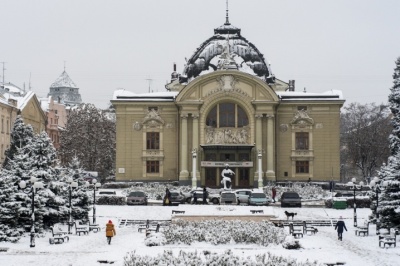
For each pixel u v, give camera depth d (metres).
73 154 116.31
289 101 104.00
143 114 105.31
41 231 56.03
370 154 124.12
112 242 53.03
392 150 87.56
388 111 141.12
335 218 70.06
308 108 104.50
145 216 71.44
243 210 64.06
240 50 112.06
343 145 147.88
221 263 36.59
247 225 53.00
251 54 111.88
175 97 102.81
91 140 117.44
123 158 105.12
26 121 113.50
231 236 50.28
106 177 120.19
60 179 60.75
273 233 50.72
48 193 56.09
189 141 102.69
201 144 102.50
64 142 118.25
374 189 62.41
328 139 104.12
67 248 49.38
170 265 36.44
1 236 52.19
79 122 118.44
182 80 111.44
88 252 47.12
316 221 66.81
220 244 49.91
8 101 105.56
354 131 128.62
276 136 104.50
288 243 48.28
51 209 57.12
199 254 43.06
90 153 117.12
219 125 103.19
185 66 112.69
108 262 42.12
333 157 104.06
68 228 58.81
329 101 103.69
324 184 101.44
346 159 143.88
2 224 52.91
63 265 41.28
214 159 103.12
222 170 102.31
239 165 101.44
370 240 54.62
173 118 105.19
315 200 88.69
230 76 102.25
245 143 102.38
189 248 47.94
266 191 91.94
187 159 102.38
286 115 104.69
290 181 104.06
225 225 53.41
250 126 102.44
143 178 105.00
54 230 58.44
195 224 54.69
